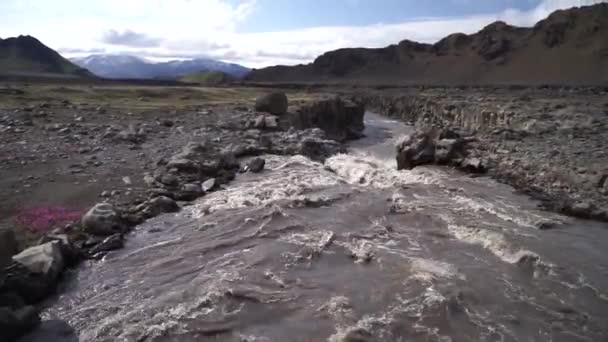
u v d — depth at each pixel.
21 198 14.50
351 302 9.30
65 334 8.27
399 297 9.52
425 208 15.66
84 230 12.56
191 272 10.73
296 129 35.06
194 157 20.41
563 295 9.77
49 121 29.08
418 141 24.22
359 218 14.61
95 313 8.99
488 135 28.86
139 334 8.23
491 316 8.87
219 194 17.11
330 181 19.44
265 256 11.58
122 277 10.52
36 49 179.62
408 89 132.12
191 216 14.76
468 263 11.27
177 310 9.02
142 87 69.56
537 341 8.09
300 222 14.13
